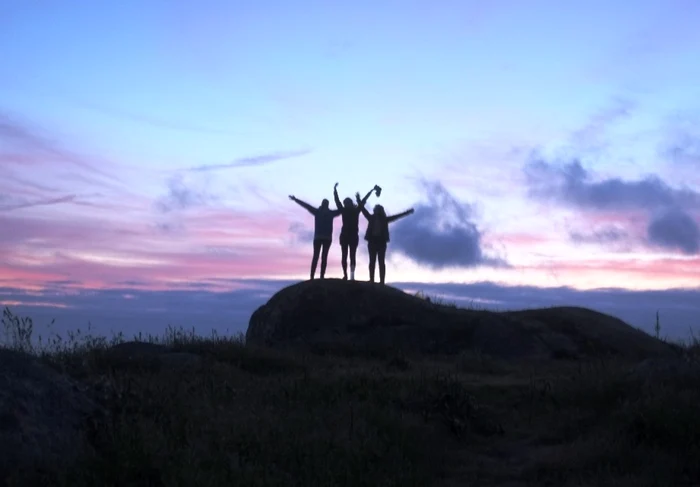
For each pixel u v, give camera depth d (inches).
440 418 407.8
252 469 290.8
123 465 277.4
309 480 295.7
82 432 304.7
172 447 302.2
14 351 325.4
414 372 553.6
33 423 292.4
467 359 627.2
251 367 556.4
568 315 722.8
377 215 794.2
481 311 737.6
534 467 342.0
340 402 409.1
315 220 791.1
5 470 267.6
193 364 513.7
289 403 404.8
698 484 315.6
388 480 307.0
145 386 407.2
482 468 348.5
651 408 372.5
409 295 761.6
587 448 353.4
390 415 382.0
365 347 697.6
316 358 629.3
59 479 264.2
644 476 317.4
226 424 348.5
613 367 482.0
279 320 730.8
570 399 437.1
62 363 458.0
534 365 639.1
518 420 425.4
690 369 450.6
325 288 743.7
